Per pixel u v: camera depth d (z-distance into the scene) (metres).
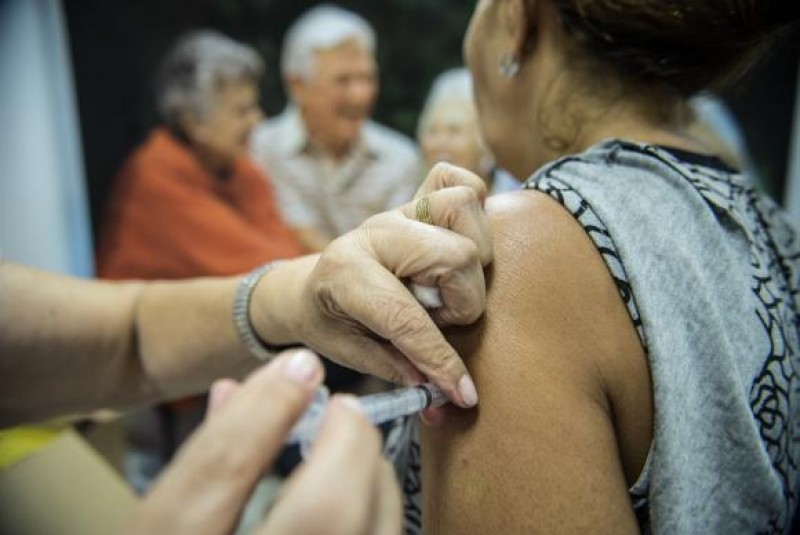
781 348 0.52
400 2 2.63
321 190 2.39
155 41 2.32
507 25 0.63
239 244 2.26
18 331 0.84
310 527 0.30
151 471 1.84
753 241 0.54
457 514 0.47
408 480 0.61
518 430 0.46
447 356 0.46
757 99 2.52
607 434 0.46
